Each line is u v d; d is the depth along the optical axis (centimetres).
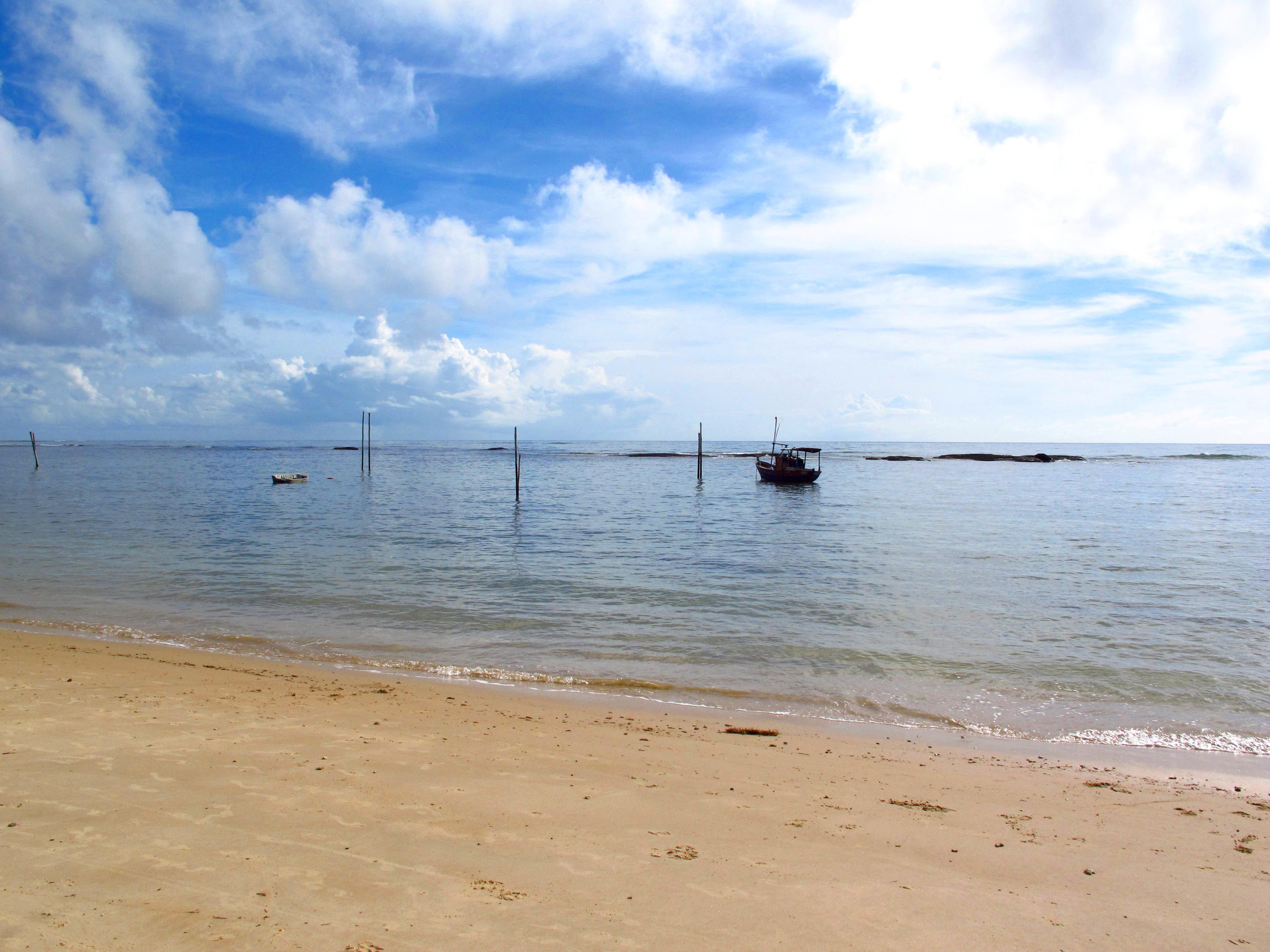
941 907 532
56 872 514
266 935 446
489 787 733
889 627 1752
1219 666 1452
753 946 462
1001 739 1067
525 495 5822
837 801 762
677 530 3672
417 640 1597
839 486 6881
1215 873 620
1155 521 4141
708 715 1138
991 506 4997
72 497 5291
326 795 682
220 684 1160
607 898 515
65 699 999
